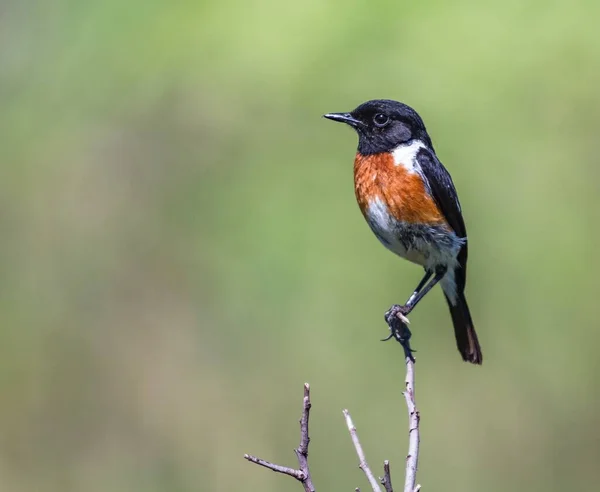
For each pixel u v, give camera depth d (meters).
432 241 9.71
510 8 14.03
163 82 14.80
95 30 15.39
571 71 13.81
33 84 15.57
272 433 13.87
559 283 13.60
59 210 15.07
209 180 14.62
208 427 14.06
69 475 14.21
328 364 13.79
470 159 13.68
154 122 14.91
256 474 13.87
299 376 13.84
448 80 13.79
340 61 14.14
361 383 13.72
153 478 14.08
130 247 14.81
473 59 13.81
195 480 13.93
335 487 13.56
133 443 14.28
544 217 13.61
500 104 13.72
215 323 14.27
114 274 14.77
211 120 14.66
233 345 14.13
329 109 14.16
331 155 14.21
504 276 13.70
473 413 13.72
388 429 13.62
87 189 15.08
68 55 15.45
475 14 14.00
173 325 14.48
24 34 15.73
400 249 9.91
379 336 13.71
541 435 13.66
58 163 15.22
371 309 13.76
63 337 14.68
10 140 15.41
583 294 13.60
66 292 14.84
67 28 15.55
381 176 9.68
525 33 13.93
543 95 13.80
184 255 14.60
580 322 13.64
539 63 13.82
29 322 14.71
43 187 15.16
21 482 14.23
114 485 14.13
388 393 13.69
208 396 14.12
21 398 14.42
